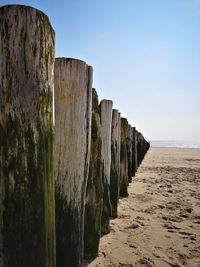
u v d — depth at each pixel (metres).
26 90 1.69
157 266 3.07
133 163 10.20
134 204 5.88
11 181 1.70
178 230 4.31
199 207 5.96
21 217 1.71
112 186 4.75
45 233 1.80
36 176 1.74
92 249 3.16
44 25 1.73
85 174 2.59
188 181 9.87
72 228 2.47
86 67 2.48
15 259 1.71
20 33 1.66
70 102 2.38
